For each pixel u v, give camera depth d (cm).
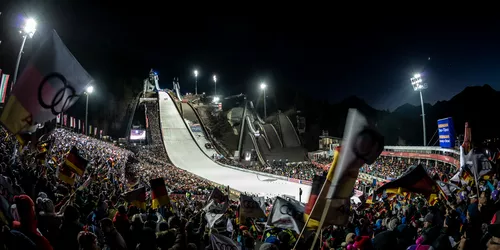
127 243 732
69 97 611
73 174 1073
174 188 4119
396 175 4203
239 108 12175
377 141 513
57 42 589
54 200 1096
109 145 6788
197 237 826
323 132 11456
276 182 5900
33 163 1483
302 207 834
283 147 10319
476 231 637
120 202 1516
